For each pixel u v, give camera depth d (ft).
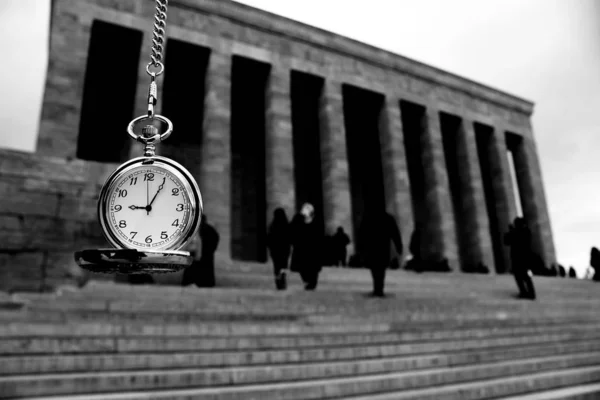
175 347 17.92
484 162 113.29
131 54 72.43
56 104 57.06
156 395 13.80
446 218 87.56
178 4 72.28
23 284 39.68
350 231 75.51
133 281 37.52
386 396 16.26
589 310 39.99
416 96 93.45
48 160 44.06
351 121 99.81
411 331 24.56
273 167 71.67
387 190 84.99
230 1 75.66
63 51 59.67
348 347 20.80
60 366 15.14
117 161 82.23
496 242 108.17
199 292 29.04
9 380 13.38
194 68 77.97
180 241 5.02
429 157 91.61
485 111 104.06
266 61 77.30
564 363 22.72
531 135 110.52
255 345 19.38
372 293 34.76
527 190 106.11
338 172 77.66
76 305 22.79
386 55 91.30
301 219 35.86
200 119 88.69
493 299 38.96
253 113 94.32
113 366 15.80
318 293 32.96
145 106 63.87
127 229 5.03
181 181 5.17
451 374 18.86
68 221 43.01
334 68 84.69
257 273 48.80
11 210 41.09
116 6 65.72
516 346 25.02
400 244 34.60
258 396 14.90
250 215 89.25
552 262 99.35
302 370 17.22
